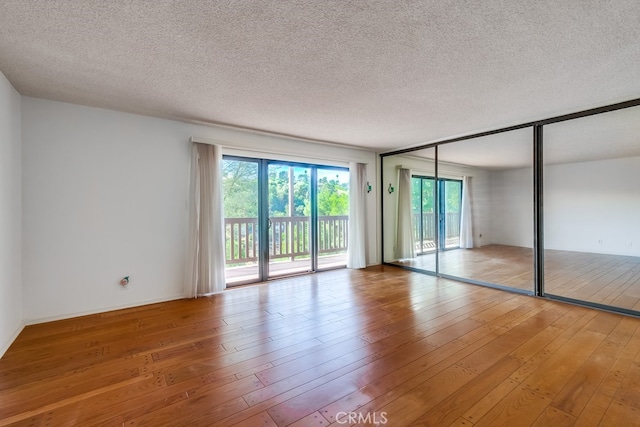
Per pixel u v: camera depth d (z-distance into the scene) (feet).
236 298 11.70
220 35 5.90
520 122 11.90
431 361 6.81
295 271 15.80
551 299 11.39
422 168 17.51
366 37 5.98
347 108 10.27
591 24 5.52
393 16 5.28
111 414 5.08
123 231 10.58
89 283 9.99
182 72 7.54
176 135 11.65
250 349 7.48
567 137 13.20
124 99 9.39
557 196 16.61
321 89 8.64
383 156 18.72
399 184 18.51
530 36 5.94
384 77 7.85
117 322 9.26
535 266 11.87
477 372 6.33
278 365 6.70
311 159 15.79
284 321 9.34
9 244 7.92
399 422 4.85
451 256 17.57
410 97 9.25
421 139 14.87
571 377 6.10
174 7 5.01
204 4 4.95
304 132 13.47
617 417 4.91
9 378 6.18
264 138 13.89
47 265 9.32
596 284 12.69
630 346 7.46
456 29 5.70
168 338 8.11
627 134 12.75
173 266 11.59
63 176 9.56
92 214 10.03
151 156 11.12
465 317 9.57
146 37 5.96
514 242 16.88
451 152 16.31
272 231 15.31
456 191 17.72
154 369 6.53
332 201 17.58
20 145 8.80
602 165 15.76
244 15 5.25
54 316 9.41
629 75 7.70
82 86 8.36
